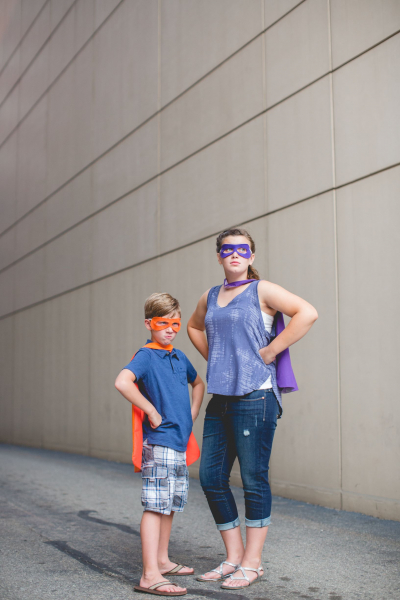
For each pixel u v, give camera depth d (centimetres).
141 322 777
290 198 532
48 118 1127
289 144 539
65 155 1047
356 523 399
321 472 472
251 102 595
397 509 404
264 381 268
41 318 1111
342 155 480
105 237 890
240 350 270
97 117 937
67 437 976
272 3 574
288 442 509
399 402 410
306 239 510
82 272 957
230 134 625
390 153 436
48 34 1149
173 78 739
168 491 261
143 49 814
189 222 687
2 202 1359
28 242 1195
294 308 262
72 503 490
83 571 291
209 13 675
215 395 281
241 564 269
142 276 780
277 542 347
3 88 1389
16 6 1332
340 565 297
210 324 281
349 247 465
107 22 922
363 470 435
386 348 425
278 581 270
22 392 1177
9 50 1362
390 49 443
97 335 895
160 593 249
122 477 657
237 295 280
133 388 259
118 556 320
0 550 334
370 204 449
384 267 432
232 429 270
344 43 486
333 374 469
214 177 646
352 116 473
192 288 671
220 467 277
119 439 817
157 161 763
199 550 332
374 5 459
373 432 429
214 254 638
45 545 346
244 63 610
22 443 1159
